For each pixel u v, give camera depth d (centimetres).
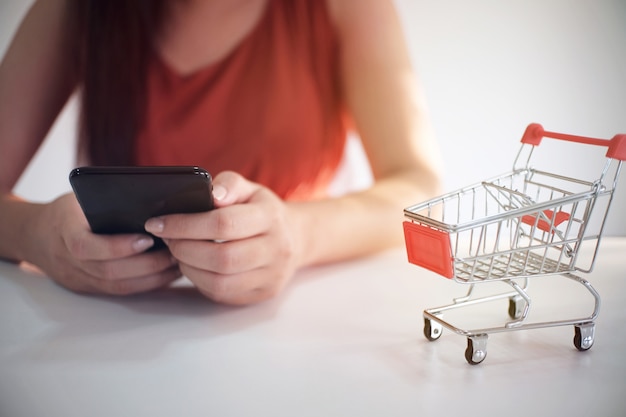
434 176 206
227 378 124
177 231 137
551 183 240
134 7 226
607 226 238
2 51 238
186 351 135
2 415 111
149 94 232
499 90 239
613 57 236
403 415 110
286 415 111
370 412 111
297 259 163
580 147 240
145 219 140
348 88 225
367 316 154
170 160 238
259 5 227
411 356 134
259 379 123
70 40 228
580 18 235
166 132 235
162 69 231
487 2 235
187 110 234
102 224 143
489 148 242
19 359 131
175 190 131
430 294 168
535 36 236
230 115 234
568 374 126
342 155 240
